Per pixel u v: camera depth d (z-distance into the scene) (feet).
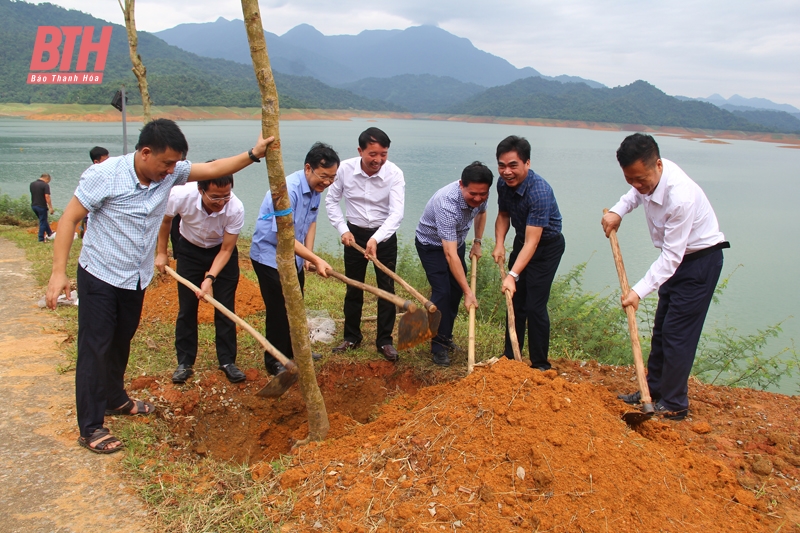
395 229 16.94
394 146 216.13
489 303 25.71
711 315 35.63
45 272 27.07
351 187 17.26
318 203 16.03
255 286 23.70
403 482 9.89
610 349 23.16
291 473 10.70
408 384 17.25
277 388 11.88
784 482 10.96
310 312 21.93
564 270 44.42
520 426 10.46
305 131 295.69
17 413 13.47
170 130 11.10
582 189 97.04
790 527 9.66
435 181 97.04
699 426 12.78
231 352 16.17
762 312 36.50
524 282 16.12
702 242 12.81
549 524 8.84
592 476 9.58
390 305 17.66
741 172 159.33
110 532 9.57
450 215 15.51
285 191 11.34
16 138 181.57
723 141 489.26
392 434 11.45
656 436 11.83
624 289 13.64
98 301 11.64
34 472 11.18
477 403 11.12
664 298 14.17
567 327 24.34
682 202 12.30
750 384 20.86
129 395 14.71
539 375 11.69
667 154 241.96
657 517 9.22
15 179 85.87
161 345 17.99
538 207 14.44
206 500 10.29
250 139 185.68
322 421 13.06
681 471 10.47
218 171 12.11
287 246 11.70
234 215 15.05
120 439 12.44
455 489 9.57
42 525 9.70
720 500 10.12
